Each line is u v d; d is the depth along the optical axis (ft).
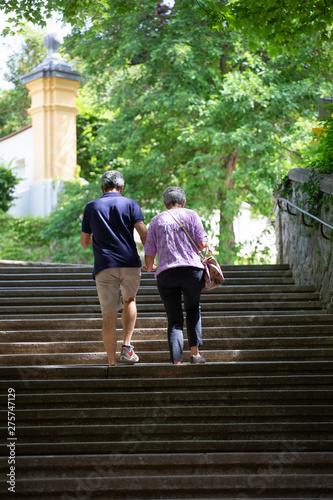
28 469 25.12
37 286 45.60
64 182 122.42
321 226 41.68
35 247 117.70
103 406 28.71
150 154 104.17
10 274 47.09
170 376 31.01
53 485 24.17
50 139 126.93
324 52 95.76
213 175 94.73
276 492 24.27
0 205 114.42
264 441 26.20
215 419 27.86
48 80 127.85
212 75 97.55
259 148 90.94
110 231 32.24
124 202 32.91
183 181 104.88
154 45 97.60
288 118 100.07
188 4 95.35
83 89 151.43
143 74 103.81
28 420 27.66
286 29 47.26
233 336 36.70
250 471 25.12
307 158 54.75
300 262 48.34
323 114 59.62
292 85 96.12
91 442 26.27
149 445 26.14
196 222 32.86
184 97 93.91
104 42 101.65
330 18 45.91
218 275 32.32
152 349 35.14
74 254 107.34
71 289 43.42
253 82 91.76
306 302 42.86
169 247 32.22
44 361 33.53
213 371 31.17
